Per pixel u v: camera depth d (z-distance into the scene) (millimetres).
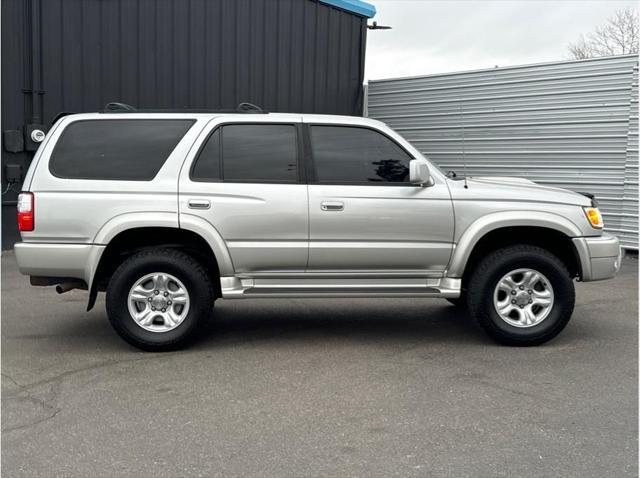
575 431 3721
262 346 5531
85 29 10734
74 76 10711
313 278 5430
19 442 3584
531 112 11742
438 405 4129
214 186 5250
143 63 11250
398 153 5469
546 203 5438
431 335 5922
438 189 5383
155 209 5184
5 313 6719
